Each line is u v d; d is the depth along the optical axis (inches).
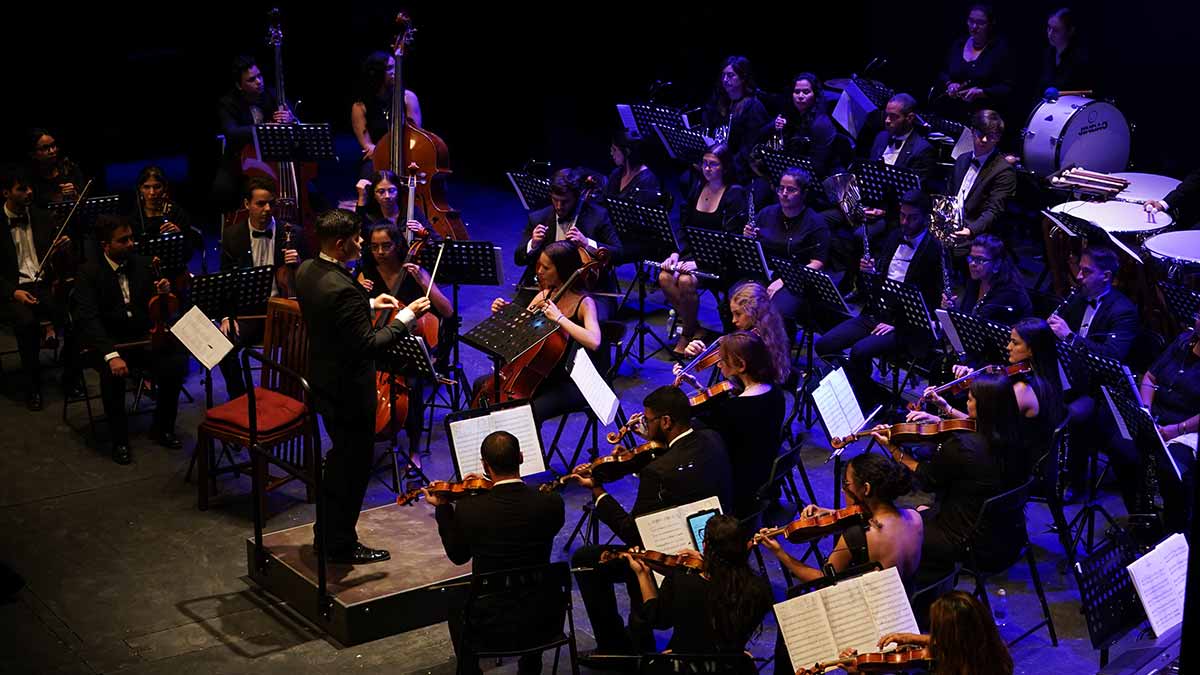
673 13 539.8
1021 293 295.3
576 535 254.1
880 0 528.7
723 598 169.3
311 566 227.9
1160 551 185.3
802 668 165.2
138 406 317.1
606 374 284.4
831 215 384.2
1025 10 491.2
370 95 403.2
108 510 265.1
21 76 440.1
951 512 212.5
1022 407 238.4
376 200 349.4
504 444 192.1
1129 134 400.2
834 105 465.7
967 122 412.2
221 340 259.9
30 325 309.6
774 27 539.5
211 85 490.0
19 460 287.6
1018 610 229.9
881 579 168.6
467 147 557.0
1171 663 175.3
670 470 203.2
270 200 321.4
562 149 540.7
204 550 250.1
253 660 213.2
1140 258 316.5
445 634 222.4
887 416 300.8
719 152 362.9
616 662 195.6
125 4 470.0
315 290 212.8
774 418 230.1
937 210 350.3
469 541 191.8
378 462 277.9
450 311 300.0
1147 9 462.3
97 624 223.6
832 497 272.7
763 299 267.1
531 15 535.8
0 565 235.1
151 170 330.6
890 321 293.7
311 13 557.0
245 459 290.2
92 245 292.7
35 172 358.9
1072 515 263.6
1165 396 261.0
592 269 277.1
